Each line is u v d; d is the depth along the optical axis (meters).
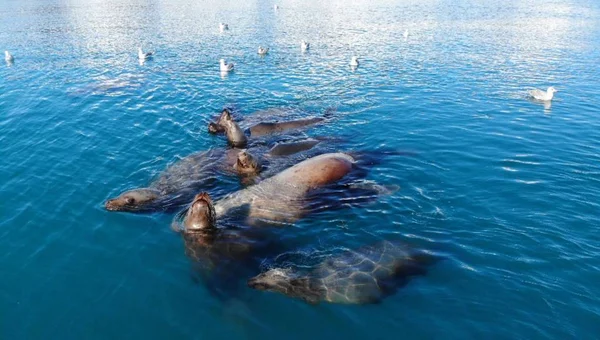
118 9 64.12
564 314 6.26
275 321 6.39
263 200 9.87
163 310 6.73
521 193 9.80
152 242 8.46
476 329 6.05
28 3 74.44
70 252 8.21
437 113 16.38
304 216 9.20
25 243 8.51
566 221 8.60
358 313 6.44
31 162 12.34
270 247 8.18
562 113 16.27
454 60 26.34
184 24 47.16
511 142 13.20
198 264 7.78
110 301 6.95
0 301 7.02
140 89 21.00
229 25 45.75
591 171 10.98
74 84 22.11
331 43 33.56
